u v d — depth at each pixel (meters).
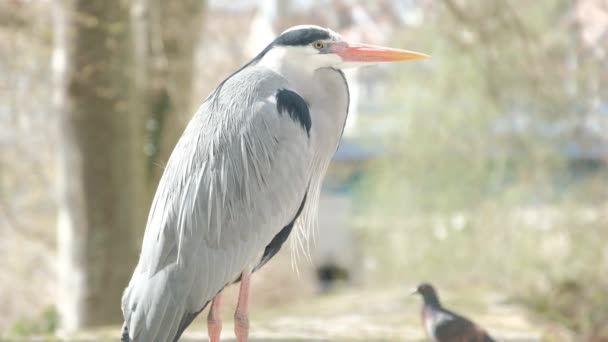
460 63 17.14
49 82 15.75
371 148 19.53
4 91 16.16
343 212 24.84
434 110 18.02
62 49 14.17
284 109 6.04
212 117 6.03
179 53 15.79
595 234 15.35
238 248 5.88
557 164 16.09
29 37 14.93
